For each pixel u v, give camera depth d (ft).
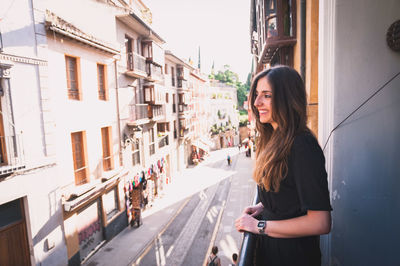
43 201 29.73
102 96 43.47
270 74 3.52
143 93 59.88
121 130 47.93
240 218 3.70
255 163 4.04
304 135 3.14
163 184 77.25
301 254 3.43
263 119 3.66
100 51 41.37
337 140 6.75
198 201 66.85
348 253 6.81
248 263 3.45
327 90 7.00
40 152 29.30
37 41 28.73
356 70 6.55
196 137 136.67
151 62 60.34
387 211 6.50
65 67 34.01
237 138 219.82
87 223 38.52
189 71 118.52
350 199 6.75
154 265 37.42
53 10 31.60
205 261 38.29
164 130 81.56
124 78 50.11
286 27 22.38
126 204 49.98
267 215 3.75
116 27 47.73
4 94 25.64
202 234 47.39
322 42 7.07
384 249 6.56
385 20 6.30
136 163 57.36
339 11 6.50
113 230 45.34
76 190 34.94
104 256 39.45
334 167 6.85
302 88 3.42
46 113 29.94
